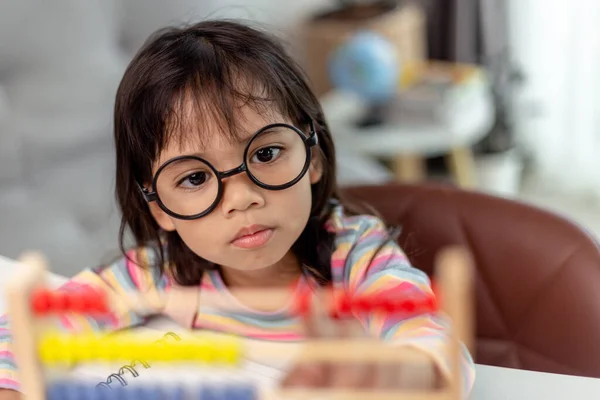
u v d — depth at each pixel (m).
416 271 0.82
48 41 2.03
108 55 2.16
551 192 2.69
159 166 0.78
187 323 0.92
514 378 0.75
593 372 0.93
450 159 2.62
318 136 0.87
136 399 0.60
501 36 2.59
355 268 0.86
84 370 0.75
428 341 0.63
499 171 2.57
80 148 2.10
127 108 0.79
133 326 0.90
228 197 0.73
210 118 0.73
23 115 2.01
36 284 0.56
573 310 0.95
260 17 2.53
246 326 0.90
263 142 0.74
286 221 0.75
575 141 2.60
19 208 1.82
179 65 0.77
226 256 0.76
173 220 0.79
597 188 2.60
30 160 2.01
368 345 0.62
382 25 2.49
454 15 2.63
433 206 1.04
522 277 0.99
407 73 2.43
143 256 0.92
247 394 0.61
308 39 2.60
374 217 0.93
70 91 2.08
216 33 0.82
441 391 0.57
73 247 1.66
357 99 2.45
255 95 0.76
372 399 0.58
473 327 1.03
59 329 0.81
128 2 2.20
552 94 2.61
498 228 1.01
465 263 0.50
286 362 0.75
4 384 0.74
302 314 0.71
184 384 0.62
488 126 2.57
